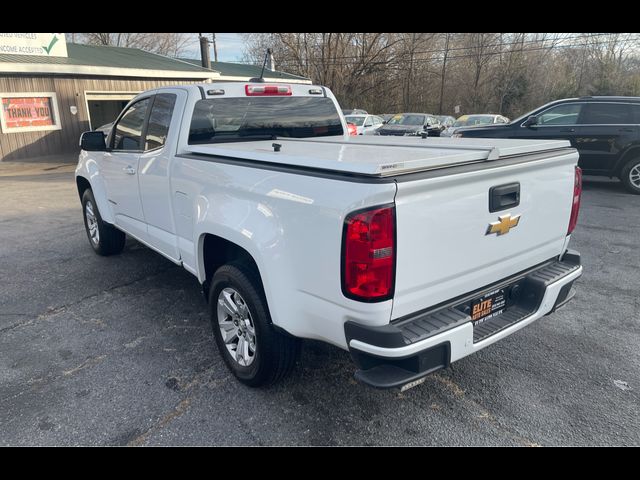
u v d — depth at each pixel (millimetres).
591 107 9289
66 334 3822
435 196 2236
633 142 8984
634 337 3711
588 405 2889
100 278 5031
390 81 41531
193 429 2701
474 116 20469
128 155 4328
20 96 15734
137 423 2752
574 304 4324
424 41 41188
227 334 3197
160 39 45875
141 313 4191
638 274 5051
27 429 2709
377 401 2939
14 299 4516
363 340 2221
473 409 2863
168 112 3818
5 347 3623
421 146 3117
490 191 2492
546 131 9594
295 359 2885
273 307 2625
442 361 2311
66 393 3037
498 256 2658
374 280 2131
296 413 2834
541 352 3498
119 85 18641
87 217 5773
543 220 2895
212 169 3074
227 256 3357
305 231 2355
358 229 2098
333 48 38969
